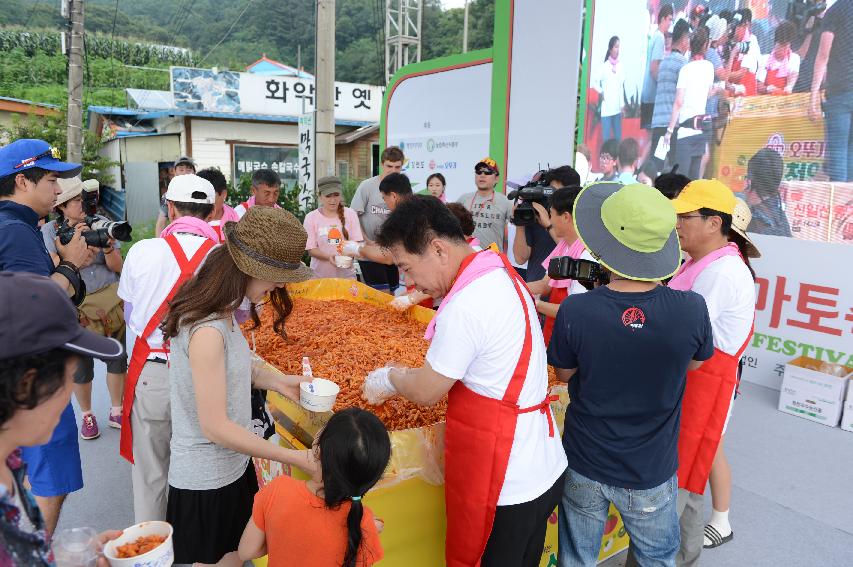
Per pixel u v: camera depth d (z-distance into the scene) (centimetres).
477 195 539
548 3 632
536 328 180
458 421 174
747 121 492
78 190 325
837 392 413
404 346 271
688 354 170
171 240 224
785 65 462
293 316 323
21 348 84
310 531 150
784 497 327
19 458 98
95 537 121
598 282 214
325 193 466
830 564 272
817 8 439
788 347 485
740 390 491
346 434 142
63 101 3403
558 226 261
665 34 538
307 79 1867
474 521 173
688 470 227
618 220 167
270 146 1844
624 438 177
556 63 634
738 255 231
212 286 166
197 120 1747
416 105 833
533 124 671
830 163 446
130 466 340
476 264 168
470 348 162
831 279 455
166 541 132
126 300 225
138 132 2080
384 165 550
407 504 194
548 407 183
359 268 599
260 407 227
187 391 175
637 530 186
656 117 555
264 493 158
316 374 231
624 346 167
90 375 355
